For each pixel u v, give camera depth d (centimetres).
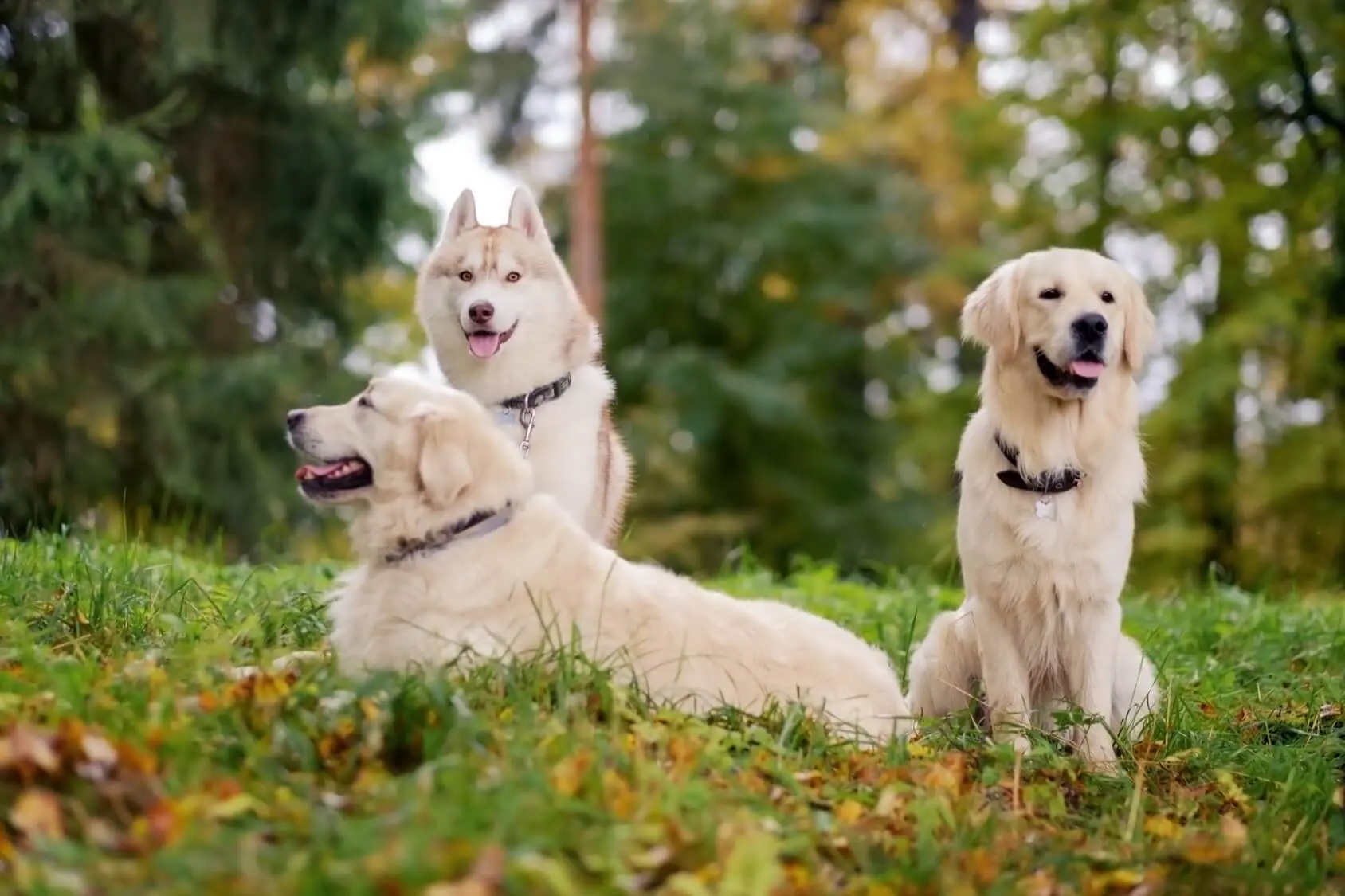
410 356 1725
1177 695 604
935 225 2575
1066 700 573
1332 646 745
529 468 530
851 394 2622
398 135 1395
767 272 2573
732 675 523
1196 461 1712
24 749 368
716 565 2281
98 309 1219
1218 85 1766
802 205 2486
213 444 1257
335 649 522
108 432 1259
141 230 1271
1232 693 654
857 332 2566
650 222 2523
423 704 425
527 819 356
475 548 509
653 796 391
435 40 2423
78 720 394
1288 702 640
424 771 374
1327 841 452
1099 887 402
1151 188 1836
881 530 2400
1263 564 1730
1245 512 1775
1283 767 524
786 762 466
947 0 2561
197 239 1329
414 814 348
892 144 2558
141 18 1220
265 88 1326
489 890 319
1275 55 1691
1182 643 783
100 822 349
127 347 1258
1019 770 488
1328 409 1770
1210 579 971
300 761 400
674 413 2353
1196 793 505
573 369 691
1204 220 1712
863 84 2664
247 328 1360
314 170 1341
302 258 1377
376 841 336
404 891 319
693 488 2364
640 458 2231
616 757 416
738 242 2486
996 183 2134
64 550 708
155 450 1234
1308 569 1712
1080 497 569
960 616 611
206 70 1306
